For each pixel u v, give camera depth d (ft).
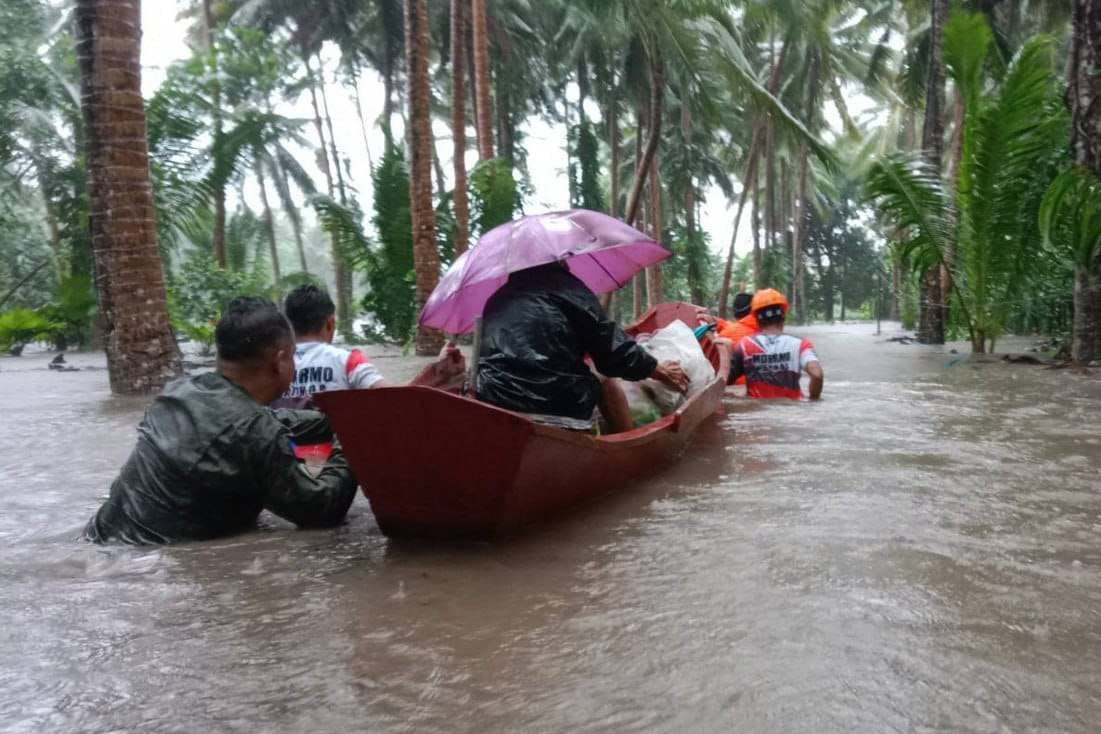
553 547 9.93
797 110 104.37
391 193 61.16
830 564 8.86
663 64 64.64
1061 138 34.76
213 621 7.78
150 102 51.88
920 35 81.10
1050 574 8.42
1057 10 77.61
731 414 19.66
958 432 16.89
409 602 8.18
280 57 84.94
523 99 106.63
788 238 170.60
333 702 6.10
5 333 58.95
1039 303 45.83
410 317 63.46
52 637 7.45
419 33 49.96
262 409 11.10
